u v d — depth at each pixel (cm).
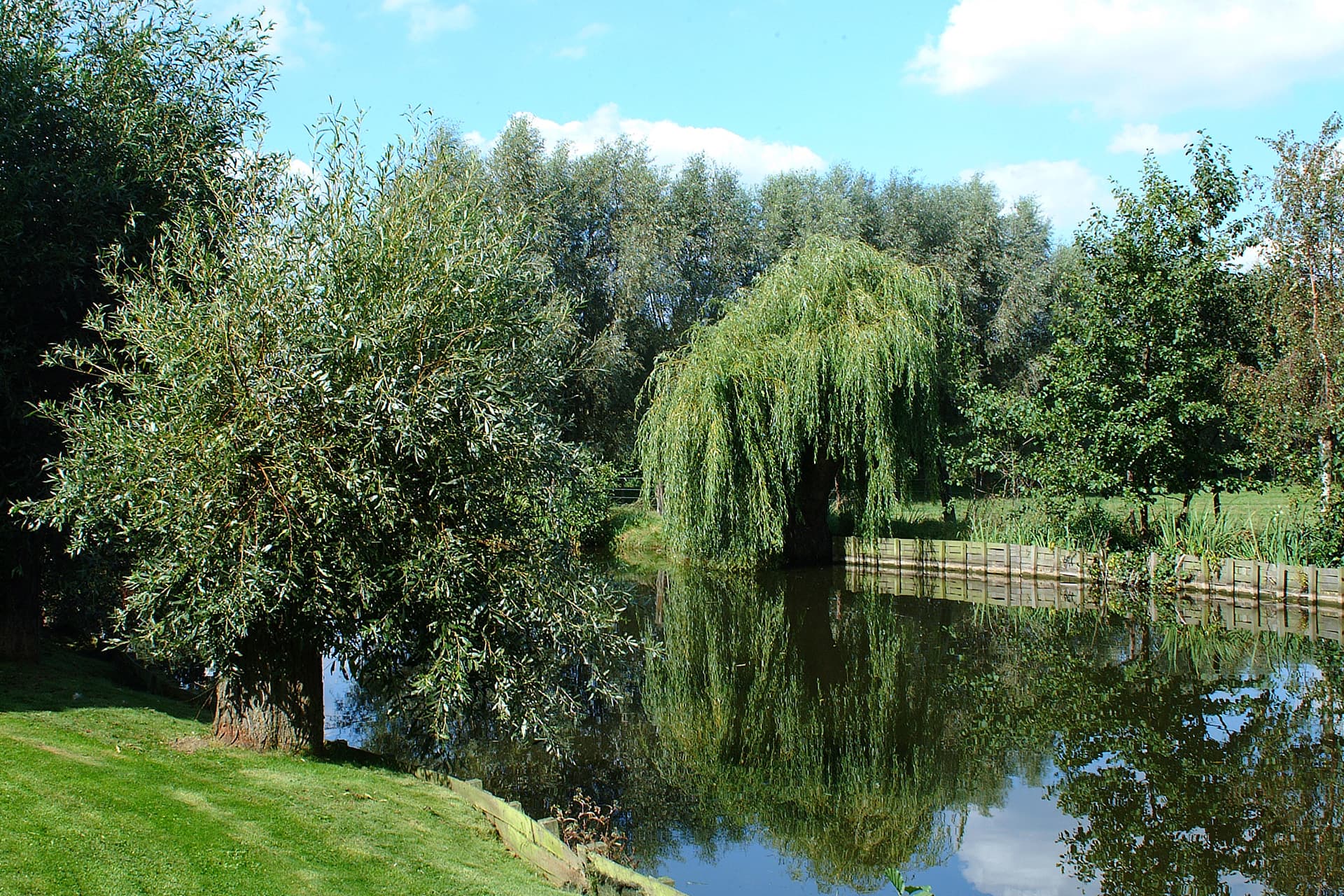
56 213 867
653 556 2692
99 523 745
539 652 838
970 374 2367
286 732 802
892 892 795
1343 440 1730
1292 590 1847
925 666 1522
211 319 704
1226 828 910
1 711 763
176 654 798
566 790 1000
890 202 3634
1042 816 959
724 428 2114
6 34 857
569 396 2877
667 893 615
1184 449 1919
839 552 2512
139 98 913
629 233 3148
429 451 754
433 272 761
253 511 698
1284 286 1717
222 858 535
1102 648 1609
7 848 485
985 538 2447
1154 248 1862
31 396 852
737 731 1220
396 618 780
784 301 2175
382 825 648
